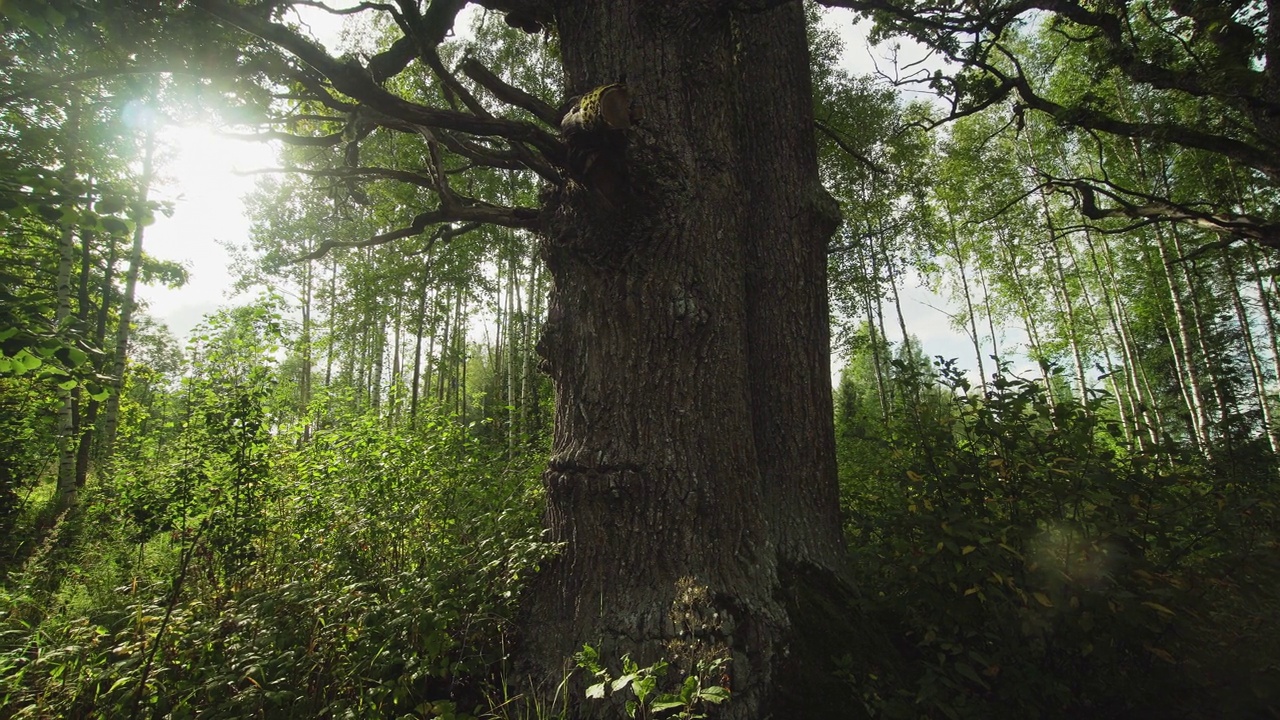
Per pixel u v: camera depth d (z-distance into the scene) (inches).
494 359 809.5
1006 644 115.3
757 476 130.4
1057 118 242.8
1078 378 646.5
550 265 141.2
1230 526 115.6
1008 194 655.8
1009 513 124.9
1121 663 117.6
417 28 133.2
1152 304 663.8
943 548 119.0
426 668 98.0
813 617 117.3
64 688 95.7
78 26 110.3
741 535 122.0
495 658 111.0
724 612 106.4
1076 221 642.8
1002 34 223.9
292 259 161.3
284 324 210.8
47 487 432.1
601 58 138.3
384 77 173.0
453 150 143.3
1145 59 227.8
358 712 94.9
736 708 96.3
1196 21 207.0
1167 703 113.2
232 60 129.0
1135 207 262.2
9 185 91.2
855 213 555.2
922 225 602.2
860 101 496.4
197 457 194.1
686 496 118.6
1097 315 752.3
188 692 93.2
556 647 111.0
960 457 135.3
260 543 187.5
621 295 128.1
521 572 122.6
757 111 170.4
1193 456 128.3
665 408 123.2
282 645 101.6
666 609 108.7
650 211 127.6
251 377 200.4
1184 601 110.9
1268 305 530.0
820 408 154.3
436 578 111.4
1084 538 116.0
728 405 128.1
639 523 117.5
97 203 97.2
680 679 99.7
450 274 574.2
